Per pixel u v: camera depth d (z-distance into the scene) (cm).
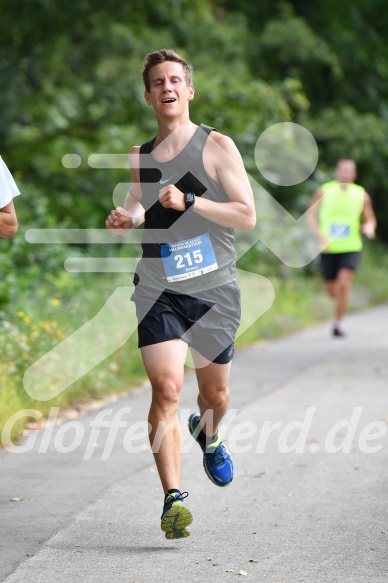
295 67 6200
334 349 3180
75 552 1213
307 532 1295
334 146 6100
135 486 1531
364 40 6694
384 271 6450
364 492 1492
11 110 4716
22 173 4453
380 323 4084
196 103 4391
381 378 2566
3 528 1314
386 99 6831
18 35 4925
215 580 1109
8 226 1322
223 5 6162
